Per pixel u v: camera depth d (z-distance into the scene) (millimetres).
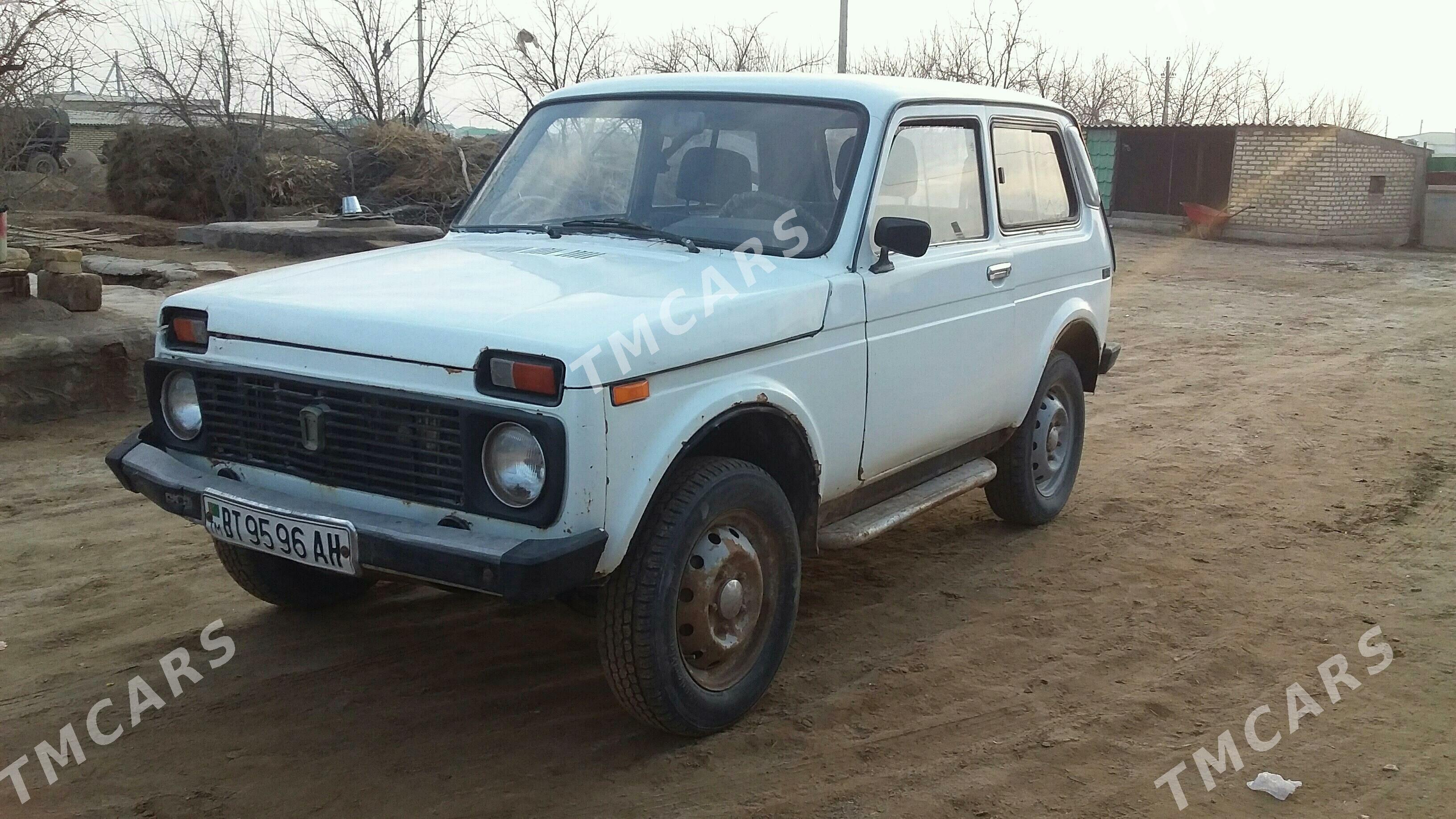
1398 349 11523
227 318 3471
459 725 3688
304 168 20906
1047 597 4875
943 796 3324
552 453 2926
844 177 4078
